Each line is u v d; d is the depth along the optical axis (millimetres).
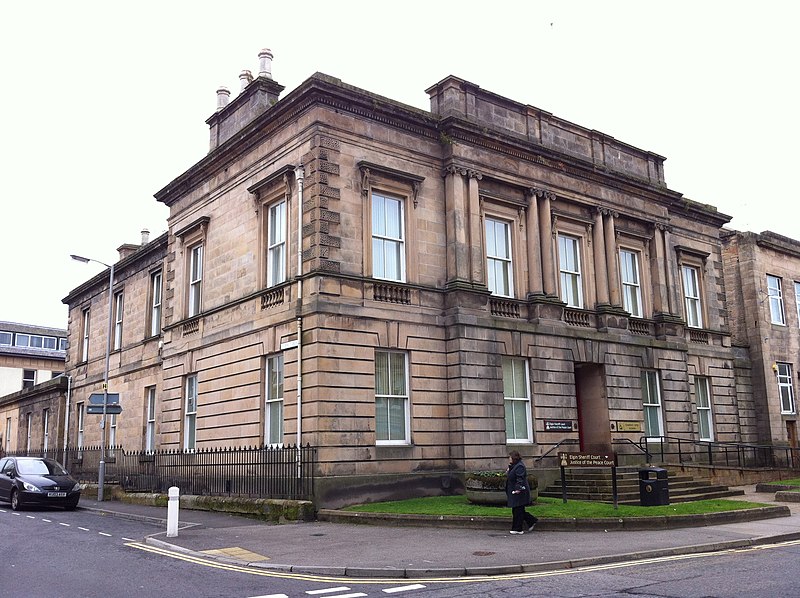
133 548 14828
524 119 26531
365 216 21938
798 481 28312
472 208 24000
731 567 11922
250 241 24281
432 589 10656
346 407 20359
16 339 73188
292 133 22594
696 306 33125
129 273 35656
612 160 29359
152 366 31484
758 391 35844
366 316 21234
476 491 18906
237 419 23469
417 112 23406
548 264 25875
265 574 11977
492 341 23406
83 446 38406
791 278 39500
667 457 27938
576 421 25312
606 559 12805
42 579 11609
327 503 19422
